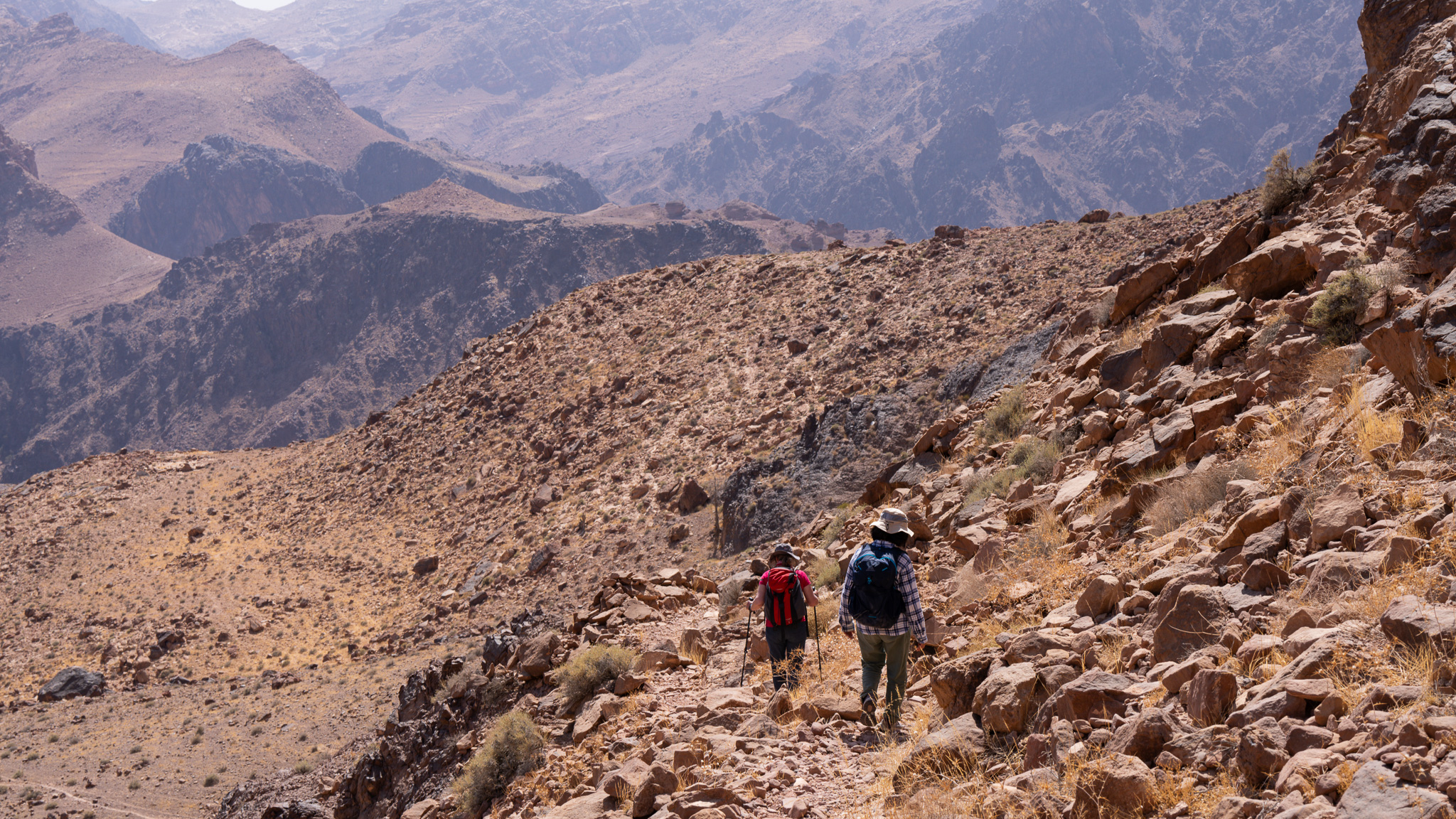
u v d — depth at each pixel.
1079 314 20.16
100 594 70.00
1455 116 11.71
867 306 64.62
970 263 62.81
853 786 6.12
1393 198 11.62
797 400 56.25
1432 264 8.86
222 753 43.16
